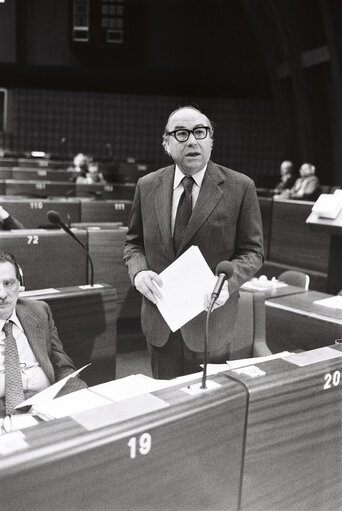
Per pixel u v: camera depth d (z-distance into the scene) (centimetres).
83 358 300
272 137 1611
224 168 202
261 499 140
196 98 1608
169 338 202
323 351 160
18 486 99
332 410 151
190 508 124
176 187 200
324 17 1023
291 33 1186
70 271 367
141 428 113
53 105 1570
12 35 1262
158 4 1341
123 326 452
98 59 1345
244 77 1413
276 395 137
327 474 153
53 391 164
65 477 104
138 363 414
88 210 522
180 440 119
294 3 1164
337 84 1069
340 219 272
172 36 1359
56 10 1308
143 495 116
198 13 1355
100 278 415
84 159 1095
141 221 214
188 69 1374
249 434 134
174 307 178
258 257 196
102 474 109
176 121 187
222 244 196
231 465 131
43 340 212
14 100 1550
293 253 525
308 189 937
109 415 116
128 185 760
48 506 103
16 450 102
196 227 192
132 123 1608
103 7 1309
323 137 1259
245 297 268
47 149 1580
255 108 1602
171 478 119
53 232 359
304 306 298
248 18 1341
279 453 141
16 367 202
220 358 210
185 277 181
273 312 303
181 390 129
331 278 464
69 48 1329
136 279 190
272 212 548
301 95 1230
